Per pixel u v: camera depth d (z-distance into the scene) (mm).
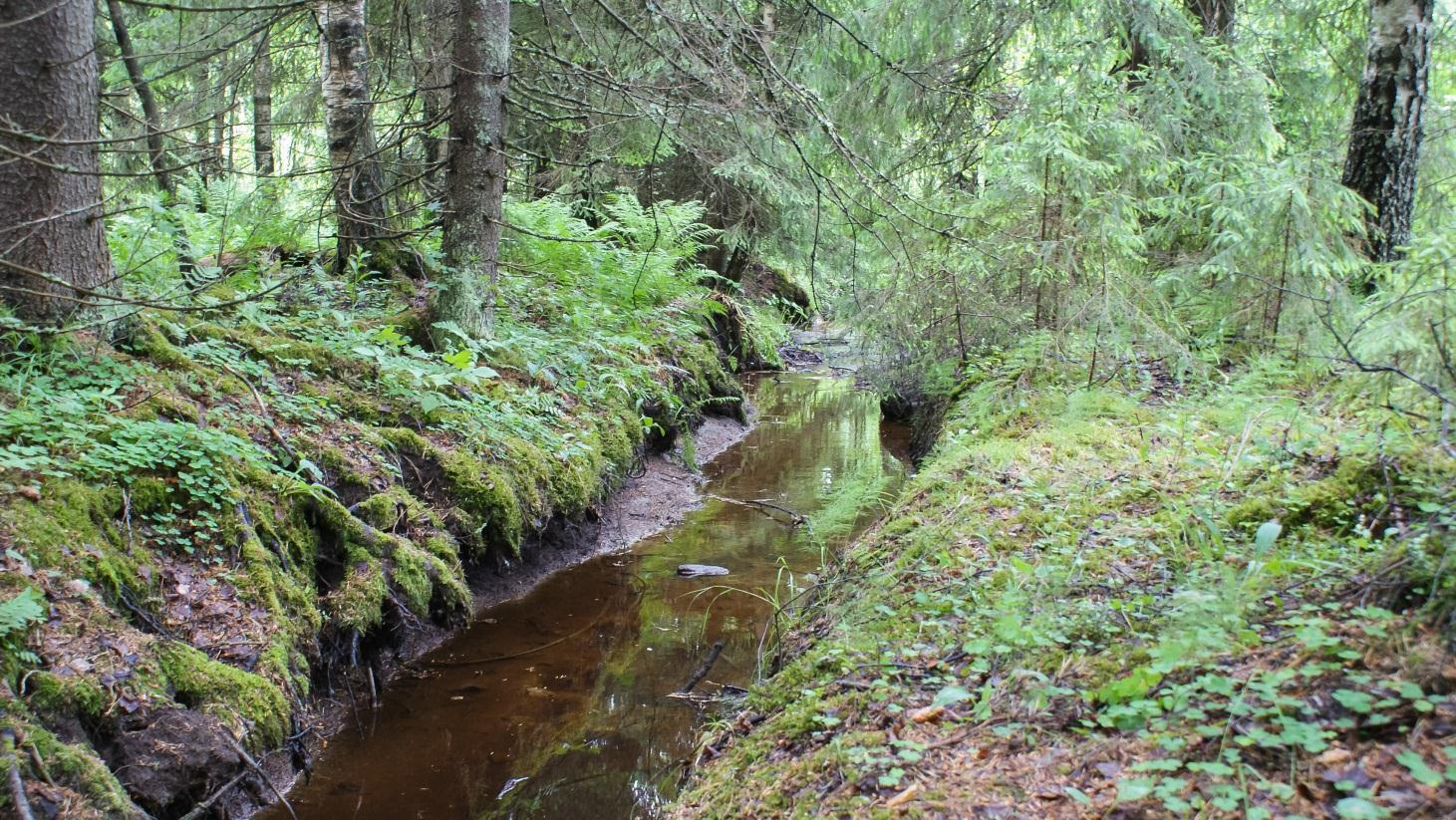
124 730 3127
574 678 4758
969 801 2352
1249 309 6730
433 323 6812
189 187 7629
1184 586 3215
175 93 9156
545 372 7367
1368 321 4340
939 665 3213
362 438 5355
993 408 6879
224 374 5133
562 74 7574
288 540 4406
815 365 16219
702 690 4559
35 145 4305
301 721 3855
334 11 7371
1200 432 5344
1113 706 2553
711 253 15555
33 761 2723
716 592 5914
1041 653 3018
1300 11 9820
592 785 3785
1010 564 3895
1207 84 8289
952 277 8016
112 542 3672
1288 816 1966
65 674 3049
